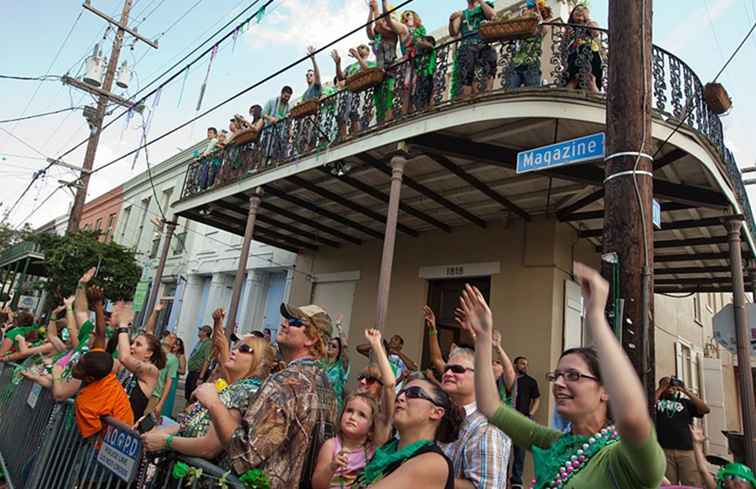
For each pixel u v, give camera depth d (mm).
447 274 8766
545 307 7430
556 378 1733
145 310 16047
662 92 5141
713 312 16625
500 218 8344
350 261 10656
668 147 5262
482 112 5297
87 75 13547
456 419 2195
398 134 5965
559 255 7699
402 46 7195
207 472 2133
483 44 5688
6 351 7293
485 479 2135
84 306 5316
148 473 2627
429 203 8070
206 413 2633
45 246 15469
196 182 9992
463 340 8227
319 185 7887
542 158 4035
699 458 3650
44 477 3330
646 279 2812
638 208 2936
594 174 5582
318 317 2562
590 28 5176
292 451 2143
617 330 2764
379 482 1698
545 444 1884
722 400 13734
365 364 9484
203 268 14672
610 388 1290
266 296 12945
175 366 5422
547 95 4980
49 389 3965
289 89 9531
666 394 5680
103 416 2945
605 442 1569
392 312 9406
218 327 3738
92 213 23922
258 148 8438
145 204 18922
